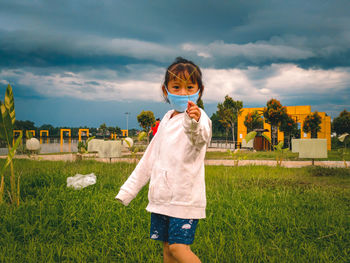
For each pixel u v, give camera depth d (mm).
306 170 8047
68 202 3527
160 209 1510
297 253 2334
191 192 1472
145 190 4496
